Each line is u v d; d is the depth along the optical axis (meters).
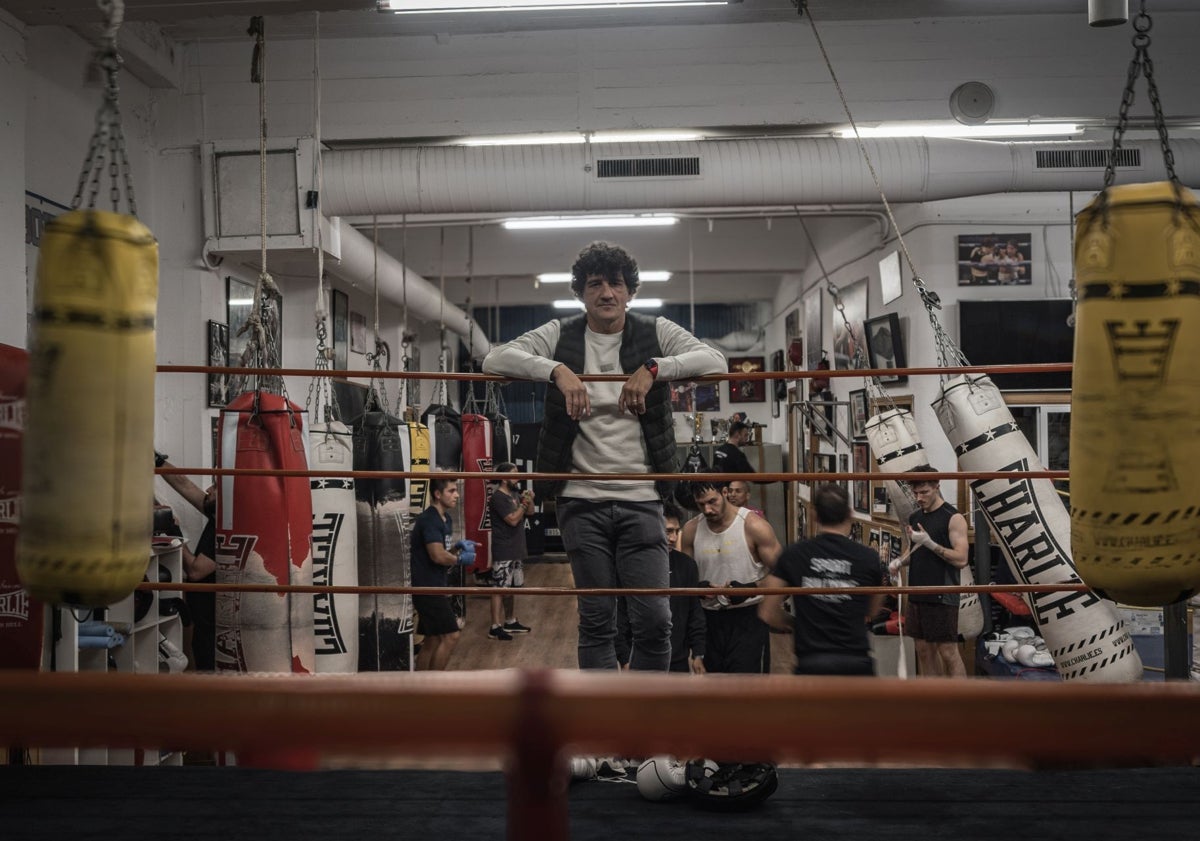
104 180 5.74
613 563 2.66
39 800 2.13
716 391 15.09
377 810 2.08
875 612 2.82
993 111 6.44
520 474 2.47
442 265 10.14
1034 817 2.05
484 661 6.90
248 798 2.15
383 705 0.79
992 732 0.78
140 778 2.28
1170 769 2.36
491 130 6.57
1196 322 1.38
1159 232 1.38
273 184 6.32
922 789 2.23
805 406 7.86
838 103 6.50
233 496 3.08
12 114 3.92
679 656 3.82
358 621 3.92
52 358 1.40
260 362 3.53
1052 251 7.30
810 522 10.34
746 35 6.52
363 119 6.57
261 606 3.04
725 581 3.98
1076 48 6.46
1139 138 6.59
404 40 6.56
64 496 1.40
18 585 2.62
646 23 6.19
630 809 2.13
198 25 6.25
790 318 12.63
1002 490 2.88
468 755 0.80
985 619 5.86
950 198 6.52
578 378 2.44
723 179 6.26
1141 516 1.38
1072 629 2.75
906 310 7.73
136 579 1.48
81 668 3.96
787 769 2.40
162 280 6.46
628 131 6.52
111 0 1.50
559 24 6.20
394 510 4.21
